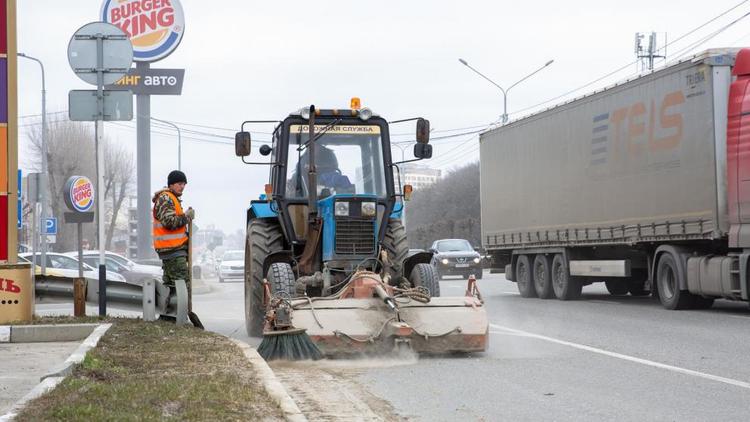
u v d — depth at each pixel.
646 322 15.68
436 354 11.44
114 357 9.52
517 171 25.36
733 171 16.27
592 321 16.12
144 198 50.22
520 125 25.16
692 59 17.05
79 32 14.12
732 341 12.61
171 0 49.69
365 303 11.09
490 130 27.48
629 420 7.27
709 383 9.01
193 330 12.33
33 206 24.22
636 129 19.12
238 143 14.10
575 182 21.88
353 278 11.60
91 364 8.80
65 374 8.27
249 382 8.05
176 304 13.34
